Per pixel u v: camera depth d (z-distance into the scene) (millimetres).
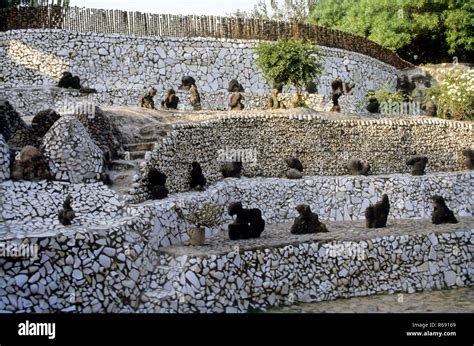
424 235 19438
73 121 18234
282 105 27344
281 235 19094
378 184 23438
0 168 17000
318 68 29766
